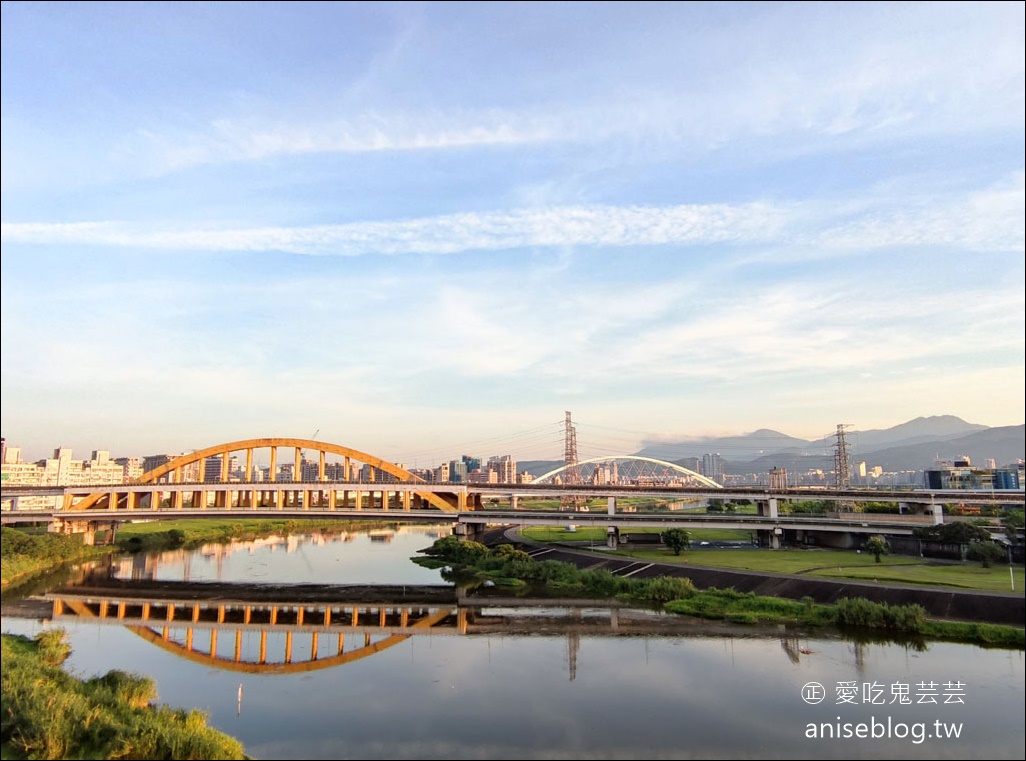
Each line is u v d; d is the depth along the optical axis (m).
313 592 96.00
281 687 52.22
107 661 59.97
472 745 40.47
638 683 51.31
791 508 171.00
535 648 62.59
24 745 35.44
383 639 67.88
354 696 49.78
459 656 60.59
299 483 140.12
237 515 132.25
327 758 38.75
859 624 65.44
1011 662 53.34
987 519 121.62
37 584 101.81
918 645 58.66
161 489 139.00
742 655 57.53
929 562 97.19
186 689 51.69
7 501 185.12
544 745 40.41
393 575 111.81
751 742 40.03
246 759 38.31
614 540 127.38
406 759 38.53
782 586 79.81
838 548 125.19
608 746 40.00
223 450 154.25
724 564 97.69
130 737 36.69
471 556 122.50
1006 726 41.25
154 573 114.44
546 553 125.88
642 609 78.69
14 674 44.50
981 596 65.88
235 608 85.75
